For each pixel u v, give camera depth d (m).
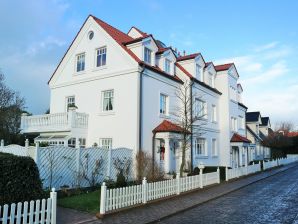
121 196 11.23
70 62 24.03
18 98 39.19
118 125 20.23
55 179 14.07
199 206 12.84
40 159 13.55
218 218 10.55
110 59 21.45
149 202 12.48
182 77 25.56
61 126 20.62
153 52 22.52
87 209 10.90
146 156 18.91
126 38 24.16
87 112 22.17
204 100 28.50
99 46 22.27
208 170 23.14
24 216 7.61
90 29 23.05
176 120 23.81
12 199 8.11
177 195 14.57
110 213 10.37
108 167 16.92
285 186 19.78
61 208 11.04
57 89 24.56
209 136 29.22
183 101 22.89
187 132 20.98
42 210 8.12
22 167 8.51
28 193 8.52
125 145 19.70
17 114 34.94
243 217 10.70
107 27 23.27
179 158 23.47
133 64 20.09
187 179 16.03
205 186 18.00
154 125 21.14
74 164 15.04
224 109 31.98
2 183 8.00
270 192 17.06
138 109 19.58
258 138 47.75
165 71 23.73
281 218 10.53
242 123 38.16
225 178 22.12
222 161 31.23
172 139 21.47
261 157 49.66
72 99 23.64
